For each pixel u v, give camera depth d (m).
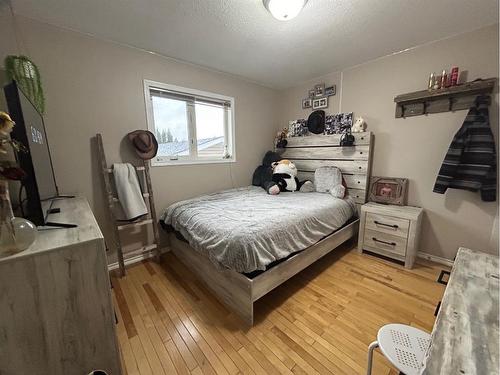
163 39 2.03
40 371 0.87
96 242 0.90
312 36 1.99
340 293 1.84
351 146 2.71
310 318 1.58
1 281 0.75
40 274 0.81
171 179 2.57
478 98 1.88
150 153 2.28
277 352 1.32
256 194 2.76
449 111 2.09
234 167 3.17
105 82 2.04
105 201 2.15
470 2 1.55
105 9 1.60
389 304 1.71
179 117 2.60
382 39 2.06
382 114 2.52
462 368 0.50
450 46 2.02
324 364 1.24
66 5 1.54
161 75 2.36
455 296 0.76
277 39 2.04
